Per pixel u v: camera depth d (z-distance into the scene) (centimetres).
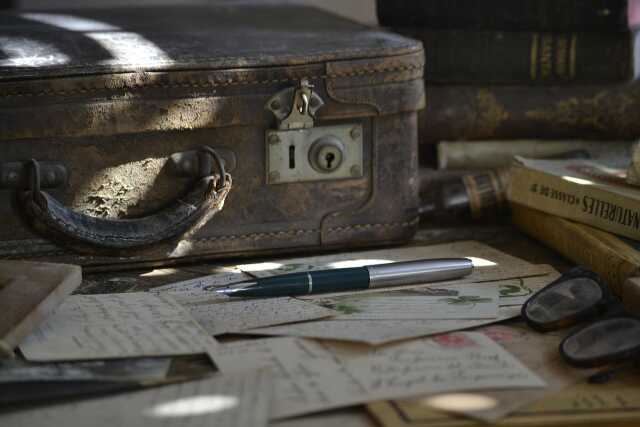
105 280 100
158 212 102
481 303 94
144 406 81
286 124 103
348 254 105
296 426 80
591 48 114
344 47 104
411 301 94
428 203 112
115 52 102
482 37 115
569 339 87
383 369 85
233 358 86
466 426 80
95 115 99
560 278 93
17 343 86
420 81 106
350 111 104
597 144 118
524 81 116
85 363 85
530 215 108
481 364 85
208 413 80
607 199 100
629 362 86
